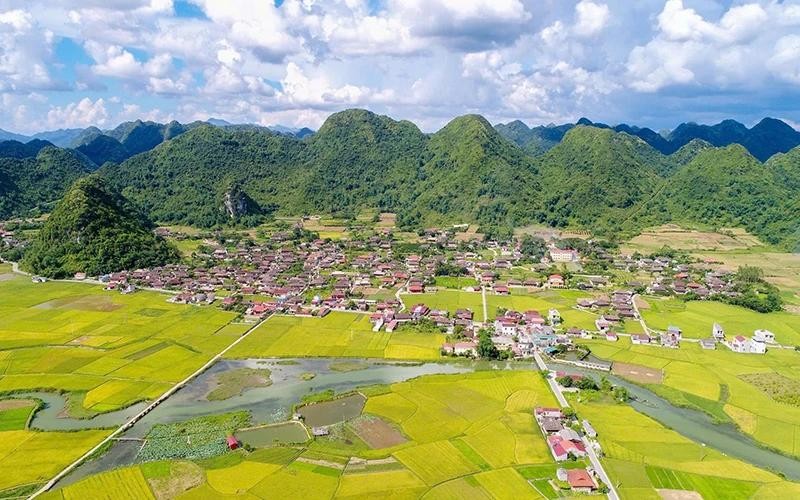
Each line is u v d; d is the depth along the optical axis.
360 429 142.25
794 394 164.38
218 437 138.00
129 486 117.44
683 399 161.50
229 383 172.38
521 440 136.62
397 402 157.12
